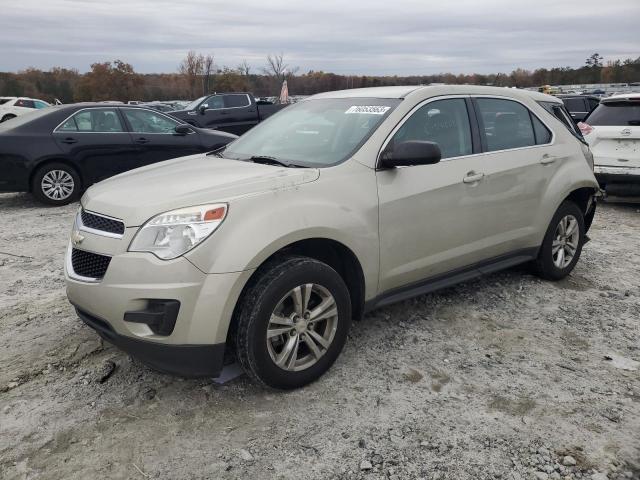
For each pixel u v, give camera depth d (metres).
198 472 2.58
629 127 7.88
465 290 4.84
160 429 2.89
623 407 3.11
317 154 3.70
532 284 5.02
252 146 4.21
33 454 2.69
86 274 3.10
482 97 4.37
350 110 4.04
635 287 5.01
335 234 3.24
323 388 3.27
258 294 2.95
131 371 3.45
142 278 2.81
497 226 4.32
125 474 2.57
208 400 3.14
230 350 3.17
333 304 3.26
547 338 3.96
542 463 2.64
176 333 2.83
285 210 3.07
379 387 3.29
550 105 5.02
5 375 3.38
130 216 2.95
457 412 3.04
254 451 2.72
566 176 4.80
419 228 3.73
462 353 3.72
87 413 3.02
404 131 3.77
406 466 2.62
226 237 2.88
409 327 4.09
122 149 8.82
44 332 3.96
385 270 3.59
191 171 3.60
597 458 2.68
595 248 6.31
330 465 2.63
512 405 3.11
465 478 2.54
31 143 8.12
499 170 4.24
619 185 8.10
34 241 6.41
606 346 3.85
